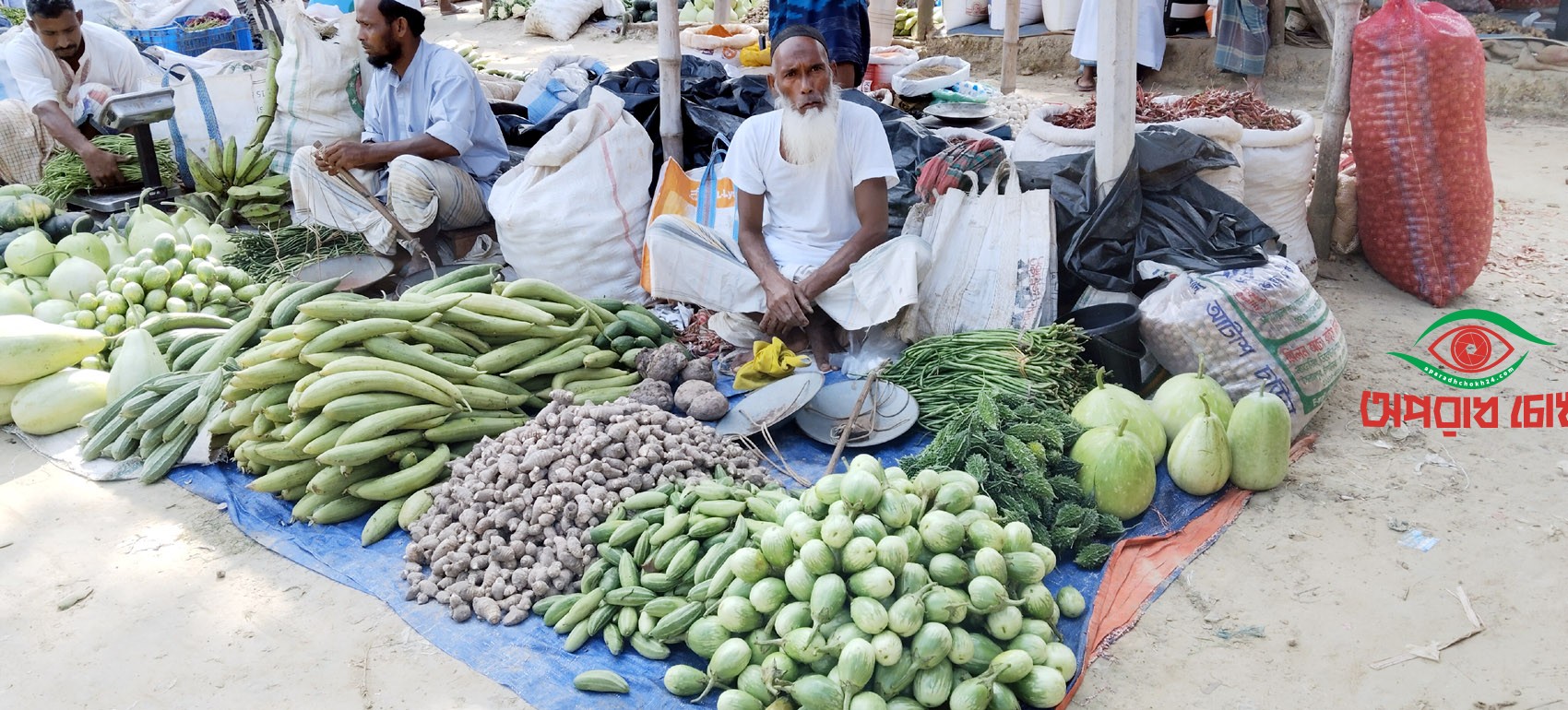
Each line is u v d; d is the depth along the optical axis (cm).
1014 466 309
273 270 502
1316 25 922
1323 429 379
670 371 394
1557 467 347
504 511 301
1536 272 511
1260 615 283
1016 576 261
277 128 576
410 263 529
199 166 579
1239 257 392
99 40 648
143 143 580
